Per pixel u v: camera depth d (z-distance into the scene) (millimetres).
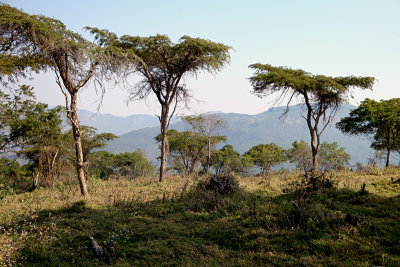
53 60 11820
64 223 8664
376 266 4938
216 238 7109
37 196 12664
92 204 10859
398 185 10180
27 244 6965
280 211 8039
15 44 10906
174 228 7926
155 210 9805
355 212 7512
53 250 6812
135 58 14023
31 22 10094
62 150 22859
